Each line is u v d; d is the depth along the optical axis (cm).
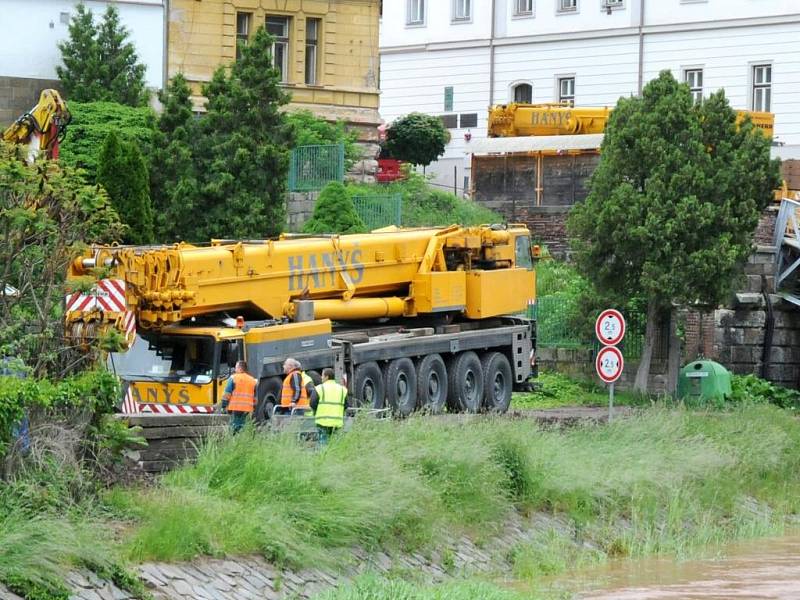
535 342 6869
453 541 4216
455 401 6259
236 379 4766
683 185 7812
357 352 5694
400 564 3919
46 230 4056
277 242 5694
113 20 8319
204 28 8962
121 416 3962
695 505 5141
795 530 5281
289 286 5684
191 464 3994
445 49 13388
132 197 6750
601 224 7850
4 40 8144
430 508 4147
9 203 4028
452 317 6469
